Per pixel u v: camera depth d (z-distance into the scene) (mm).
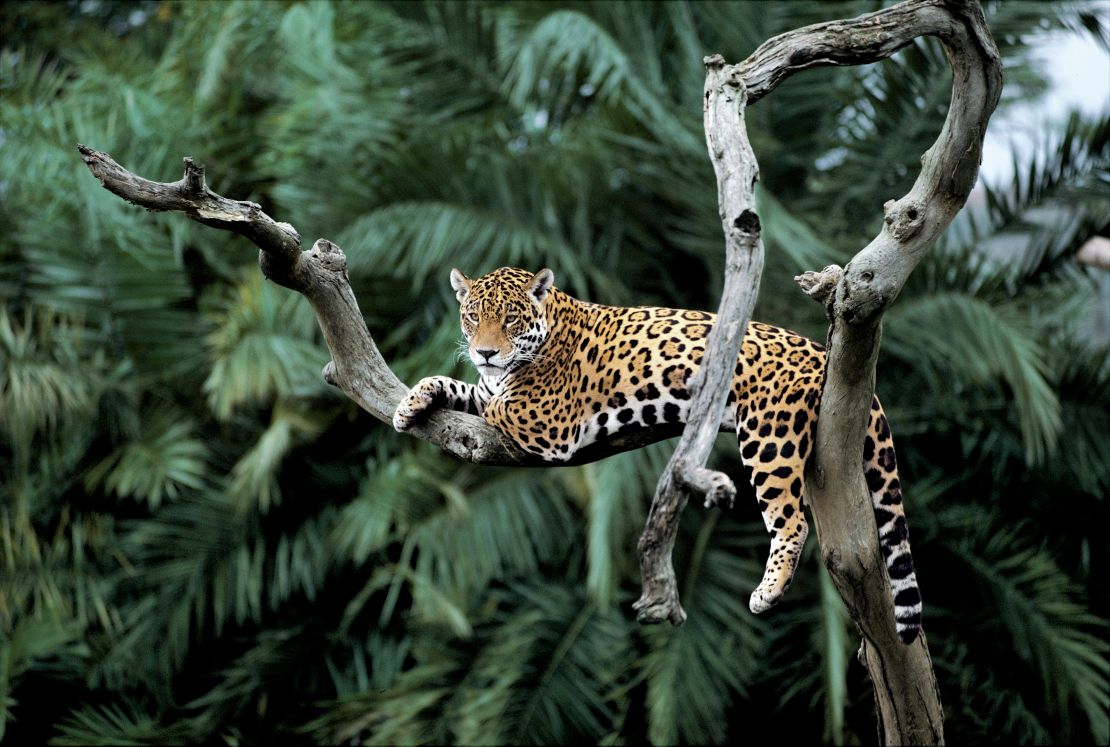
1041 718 14688
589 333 5984
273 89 18094
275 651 15148
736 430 5551
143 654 14828
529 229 13891
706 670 13539
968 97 4793
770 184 14750
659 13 14367
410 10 14227
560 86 14375
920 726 6320
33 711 15867
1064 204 14156
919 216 4816
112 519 15562
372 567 15719
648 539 4168
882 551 5629
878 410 5688
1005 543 14391
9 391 14352
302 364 13727
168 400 15852
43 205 15336
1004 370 12742
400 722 13719
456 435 6062
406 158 13609
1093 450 15164
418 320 15211
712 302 14633
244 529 15312
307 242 13992
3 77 15719
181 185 5051
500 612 14781
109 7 21906
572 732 13555
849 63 4930
